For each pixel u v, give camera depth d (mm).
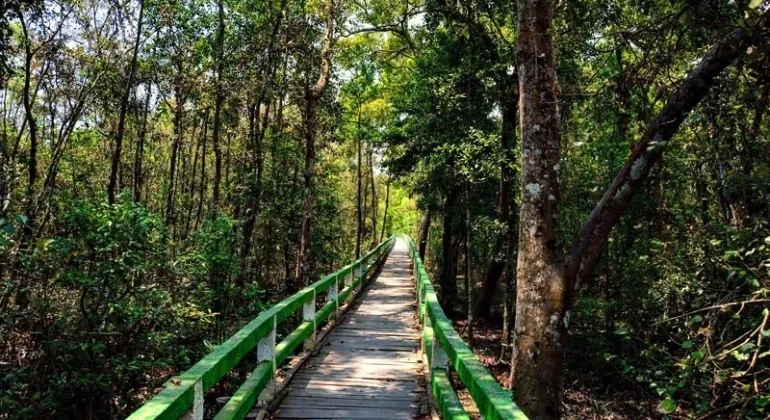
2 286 7492
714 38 4785
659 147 4883
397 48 21156
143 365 7477
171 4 13562
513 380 5172
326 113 17359
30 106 12703
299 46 14227
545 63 5312
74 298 7836
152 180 23359
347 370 6895
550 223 5180
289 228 17844
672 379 5070
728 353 4406
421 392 5898
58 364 7328
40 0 9859
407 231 60719
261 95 14133
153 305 7938
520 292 5266
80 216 7379
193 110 17734
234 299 11656
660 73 5977
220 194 21250
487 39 12680
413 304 13227
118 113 16078
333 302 10219
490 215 16500
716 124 6082
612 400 10898
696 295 6820
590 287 13969
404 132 18766
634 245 12648
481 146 11516
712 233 7590
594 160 14523
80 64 13414
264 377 4980
